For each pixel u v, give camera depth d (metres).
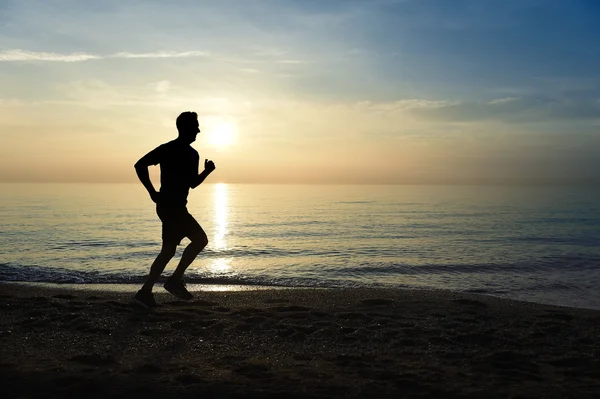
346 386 3.36
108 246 21.92
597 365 4.00
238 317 5.55
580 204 89.06
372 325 5.30
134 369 3.68
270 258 18.45
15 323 5.16
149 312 5.72
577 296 10.23
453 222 43.81
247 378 3.52
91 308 5.89
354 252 20.95
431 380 3.51
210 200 114.81
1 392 3.14
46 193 157.62
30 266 14.45
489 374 3.69
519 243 25.67
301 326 5.14
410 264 16.12
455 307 6.59
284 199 119.25
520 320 5.73
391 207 76.44
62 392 3.16
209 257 18.58
